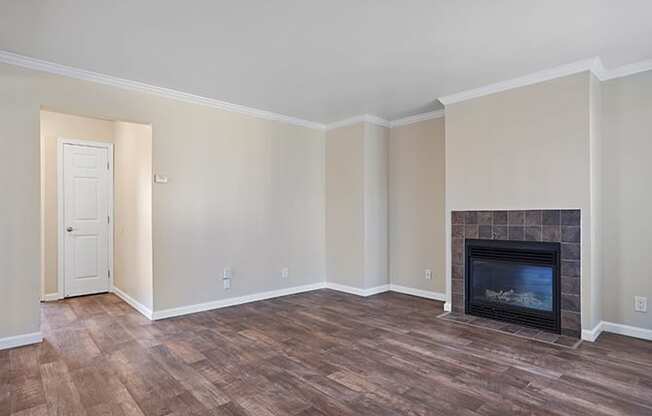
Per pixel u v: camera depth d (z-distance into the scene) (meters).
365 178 5.24
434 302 4.86
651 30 2.75
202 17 2.57
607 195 3.61
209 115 4.51
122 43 2.97
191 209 4.35
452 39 2.90
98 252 5.43
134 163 4.62
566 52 3.14
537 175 3.63
